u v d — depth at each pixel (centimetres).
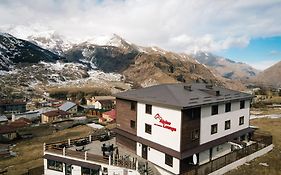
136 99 3772
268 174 3222
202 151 3347
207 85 4425
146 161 3578
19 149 6519
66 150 3688
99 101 16062
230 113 3950
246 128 4375
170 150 3250
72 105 15000
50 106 17188
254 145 3812
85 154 3491
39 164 4731
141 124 3784
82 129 8300
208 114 3525
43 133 8938
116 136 4306
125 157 3559
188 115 3222
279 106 9362
